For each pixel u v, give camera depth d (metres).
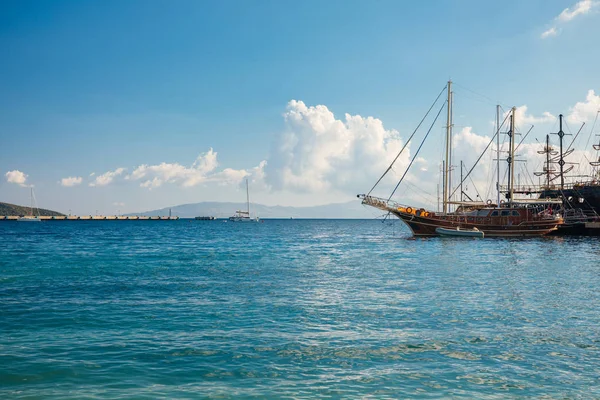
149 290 25.09
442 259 43.12
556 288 25.30
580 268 35.06
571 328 16.58
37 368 12.46
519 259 42.69
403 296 22.98
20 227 170.62
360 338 15.34
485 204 82.50
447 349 14.12
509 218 74.62
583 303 21.03
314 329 16.53
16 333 16.06
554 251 51.94
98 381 11.57
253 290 25.09
